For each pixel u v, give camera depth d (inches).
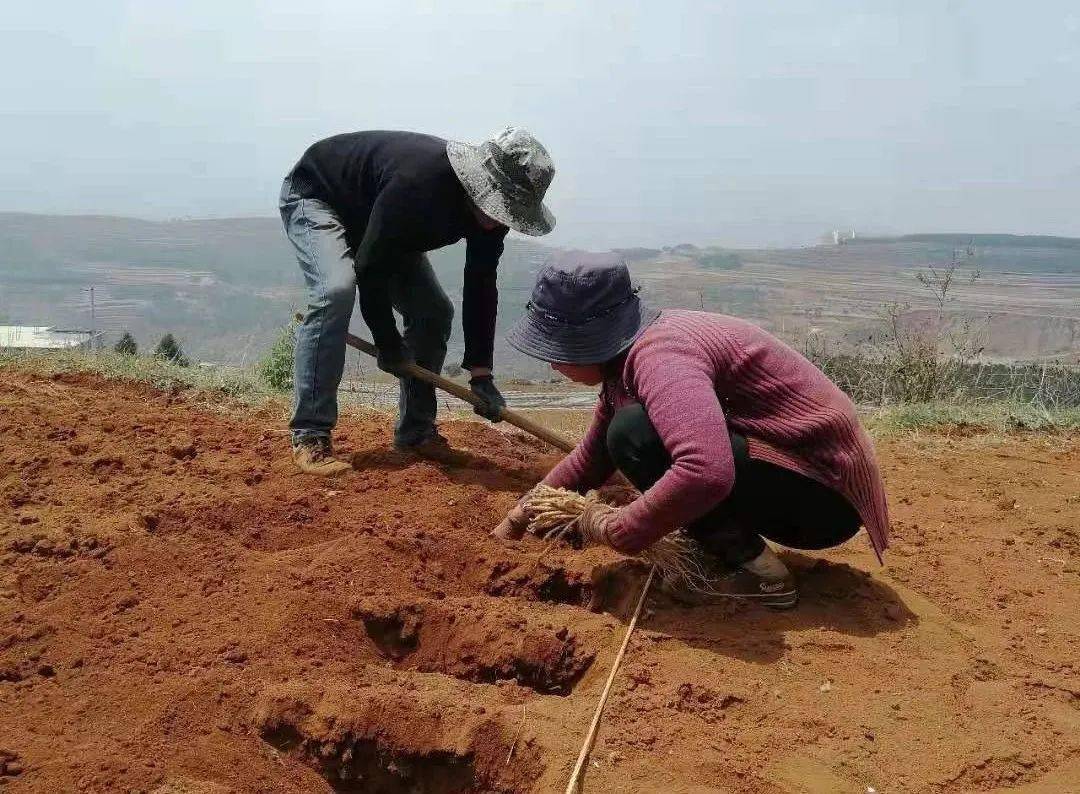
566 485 148.8
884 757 104.8
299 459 182.5
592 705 111.6
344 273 178.2
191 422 221.3
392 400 290.2
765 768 102.0
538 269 130.0
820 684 118.0
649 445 126.1
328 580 137.1
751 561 134.0
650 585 137.6
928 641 128.9
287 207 185.6
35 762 98.7
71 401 232.2
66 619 128.0
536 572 142.3
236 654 120.1
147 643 122.0
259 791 103.4
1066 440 261.0
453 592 144.3
